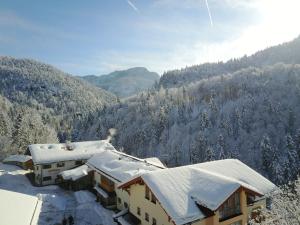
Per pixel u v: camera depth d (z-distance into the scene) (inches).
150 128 6181.1
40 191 1902.1
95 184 1820.9
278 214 796.0
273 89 5984.3
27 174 2303.2
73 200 1716.3
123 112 7465.6
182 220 909.2
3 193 809.5
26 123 3998.5
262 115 5344.5
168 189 1016.9
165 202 961.5
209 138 5172.2
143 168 1572.3
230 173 1278.3
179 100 7091.5
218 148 4667.8
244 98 6008.9
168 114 6451.8
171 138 5575.8
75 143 2455.7
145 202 1163.3
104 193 1596.9
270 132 4953.3
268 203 1243.2
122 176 1491.1
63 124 7519.7
